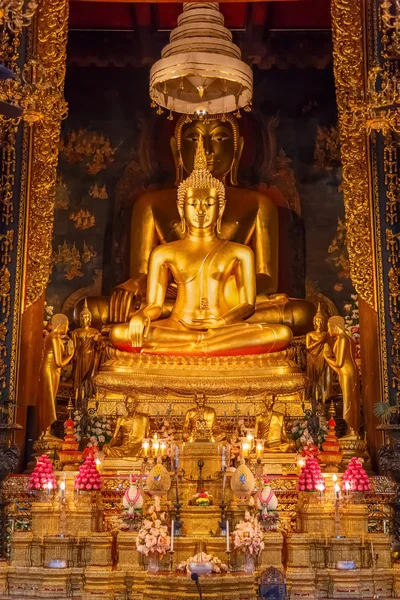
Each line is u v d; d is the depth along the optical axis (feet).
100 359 37.04
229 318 38.19
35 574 26.84
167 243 40.60
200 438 28.94
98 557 27.30
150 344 36.47
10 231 33.09
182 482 27.89
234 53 36.29
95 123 44.06
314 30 44.04
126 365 35.70
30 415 34.50
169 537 25.71
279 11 42.80
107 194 43.62
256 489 28.43
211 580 24.09
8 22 25.67
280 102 44.29
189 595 24.12
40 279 33.91
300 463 30.25
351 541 27.61
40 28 34.73
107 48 44.06
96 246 43.11
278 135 44.14
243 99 38.75
